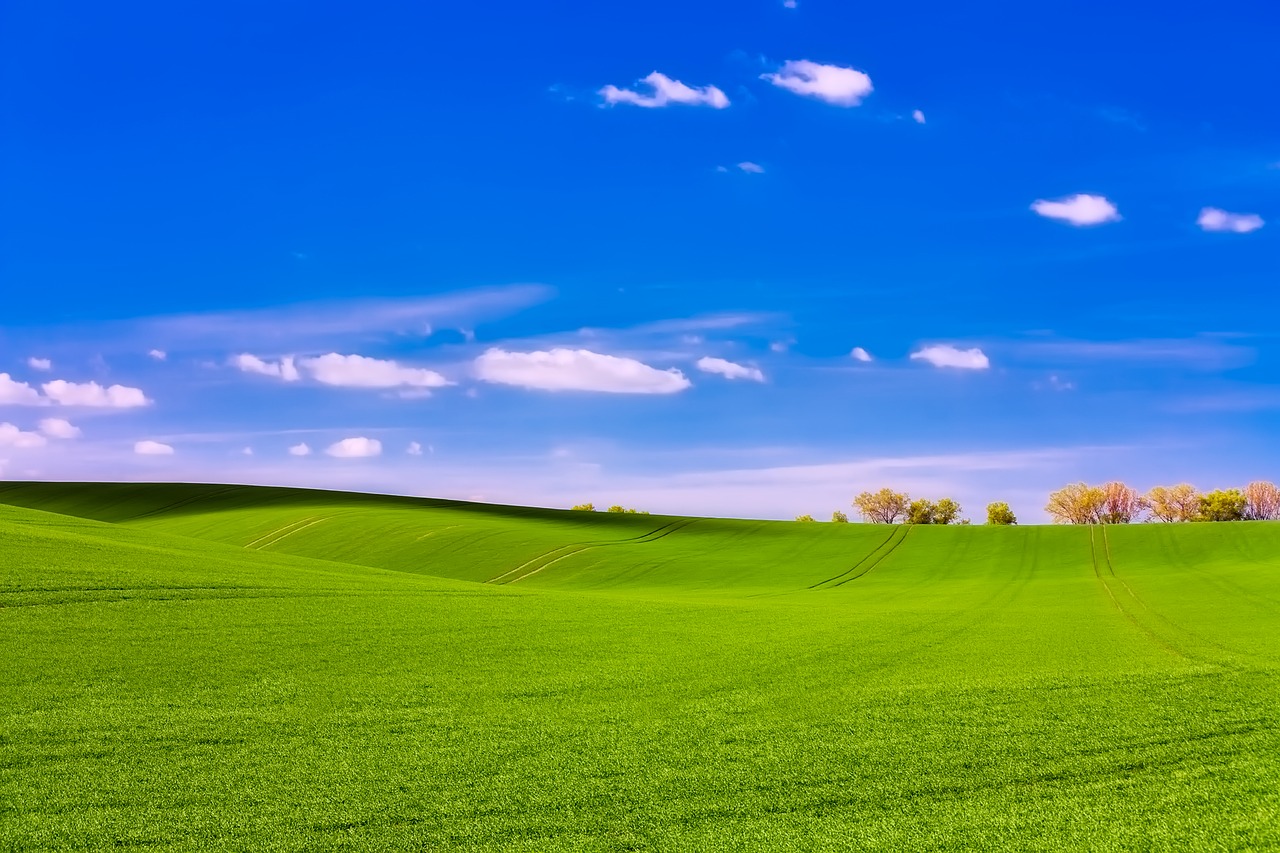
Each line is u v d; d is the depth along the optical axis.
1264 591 44.94
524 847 9.97
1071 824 10.45
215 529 82.12
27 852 9.76
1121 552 72.44
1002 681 19.45
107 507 93.94
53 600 25.36
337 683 18.41
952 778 12.29
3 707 15.67
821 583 63.16
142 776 12.27
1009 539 79.62
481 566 69.25
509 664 21.08
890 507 138.12
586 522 89.88
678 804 11.30
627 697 17.69
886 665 21.70
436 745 13.93
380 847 9.98
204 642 21.95
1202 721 15.34
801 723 15.49
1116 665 21.64
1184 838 9.95
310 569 40.88
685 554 74.19
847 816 10.87
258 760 13.05
